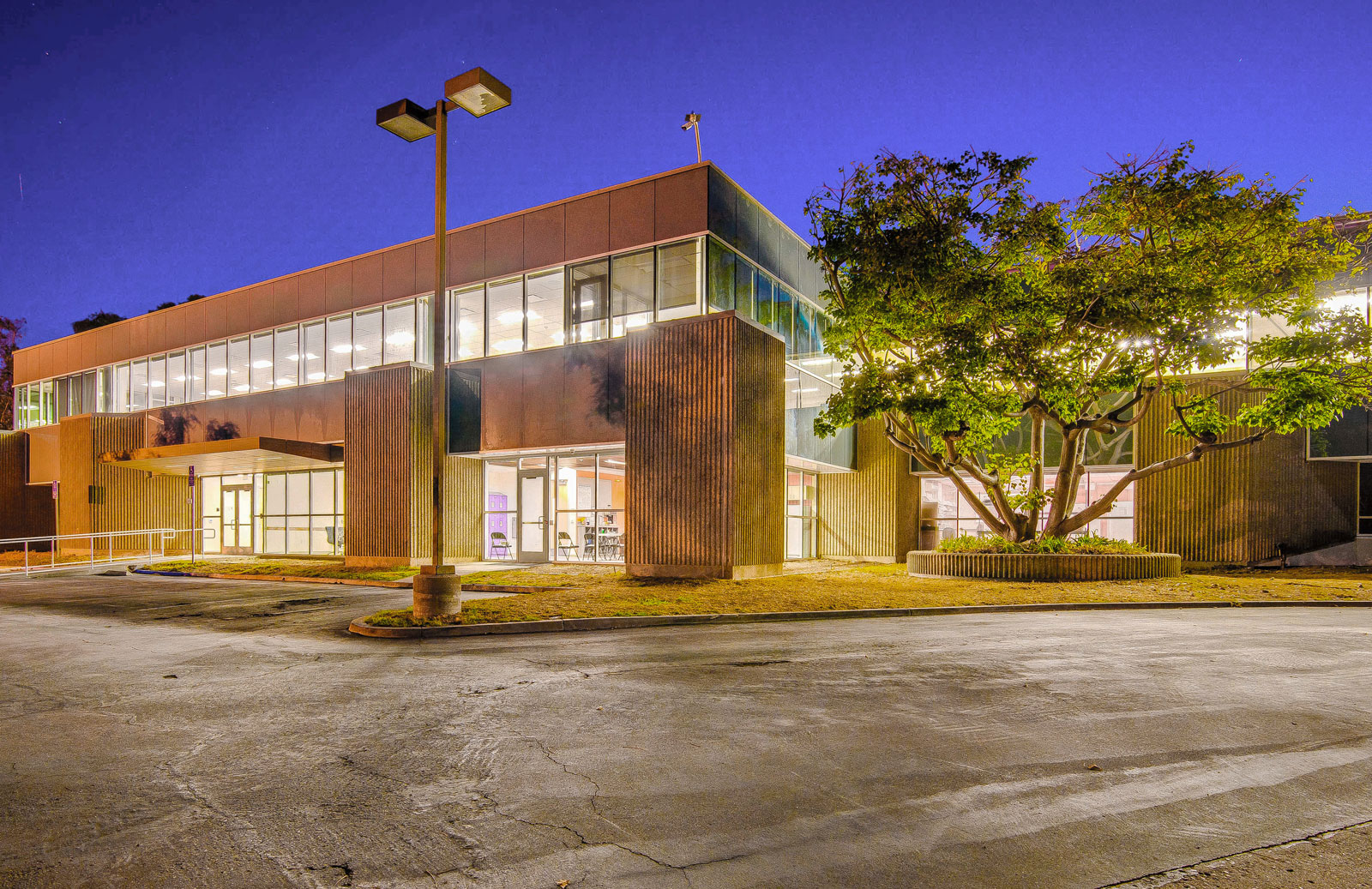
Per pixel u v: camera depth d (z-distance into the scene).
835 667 8.96
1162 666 8.91
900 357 20.55
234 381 28.75
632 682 8.26
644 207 20.73
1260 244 17.30
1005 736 6.24
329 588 18.72
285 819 4.72
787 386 22.83
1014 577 18.17
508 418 22.47
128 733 6.55
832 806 4.86
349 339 25.89
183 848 4.33
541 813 4.78
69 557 29.20
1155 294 16.25
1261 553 21.86
